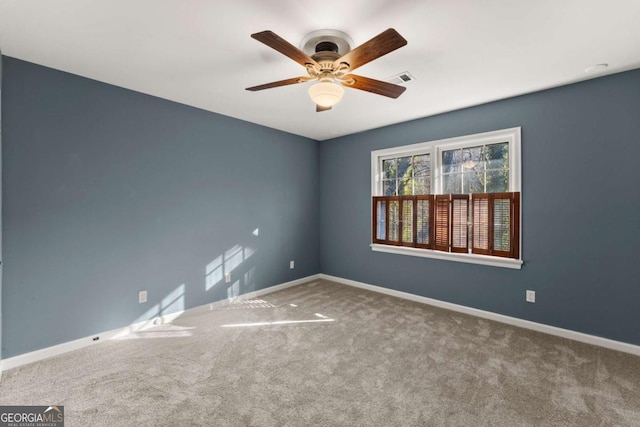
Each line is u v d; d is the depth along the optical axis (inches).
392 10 63.4
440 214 134.9
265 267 157.9
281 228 166.4
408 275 147.6
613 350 94.4
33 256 89.0
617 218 94.8
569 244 103.3
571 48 78.7
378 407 68.1
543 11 63.4
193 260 127.8
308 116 139.2
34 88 88.7
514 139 113.7
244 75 96.1
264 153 156.6
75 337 96.6
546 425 62.6
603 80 96.0
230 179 141.5
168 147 119.3
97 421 63.7
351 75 73.0
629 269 93.0
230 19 67.0
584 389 74.4
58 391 73.9
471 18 66.1
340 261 179.0
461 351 93.9
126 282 108.3
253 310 132.2
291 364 86.4
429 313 127.6
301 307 135.9
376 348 96.1
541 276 109.1
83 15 65.7
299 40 75.1
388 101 118.4
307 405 68.8
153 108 114.6
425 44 76.8
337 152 179.0
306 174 180.7
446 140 132.0
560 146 104.3
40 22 68.3
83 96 97.7
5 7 62.6
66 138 94.8
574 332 102.2
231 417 64.9
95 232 101.1
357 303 141.2
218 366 85.4
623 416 65.0
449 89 106.0
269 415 65.6
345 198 175.3
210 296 133.9
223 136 138.0
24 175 87.4
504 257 117.1
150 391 73.9
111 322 104.6
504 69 90.8
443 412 66.4
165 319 118.7
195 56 84.0
